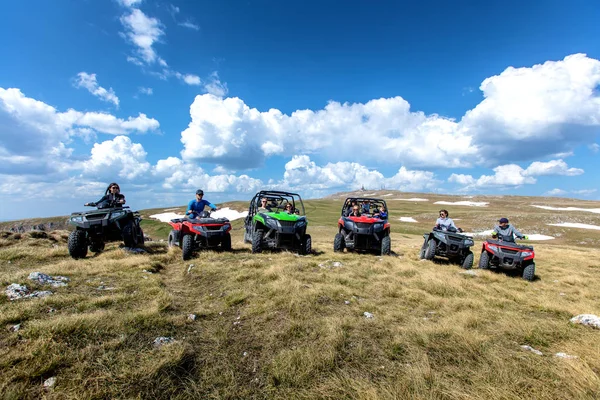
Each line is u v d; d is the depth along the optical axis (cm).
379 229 1084
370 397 275
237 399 281
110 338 352
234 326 422
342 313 475
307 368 319
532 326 443
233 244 1238
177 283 636
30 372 278
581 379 300
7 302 432
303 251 1030
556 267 1052
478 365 334
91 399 260
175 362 314
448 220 1079
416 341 385
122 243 1053
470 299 575
